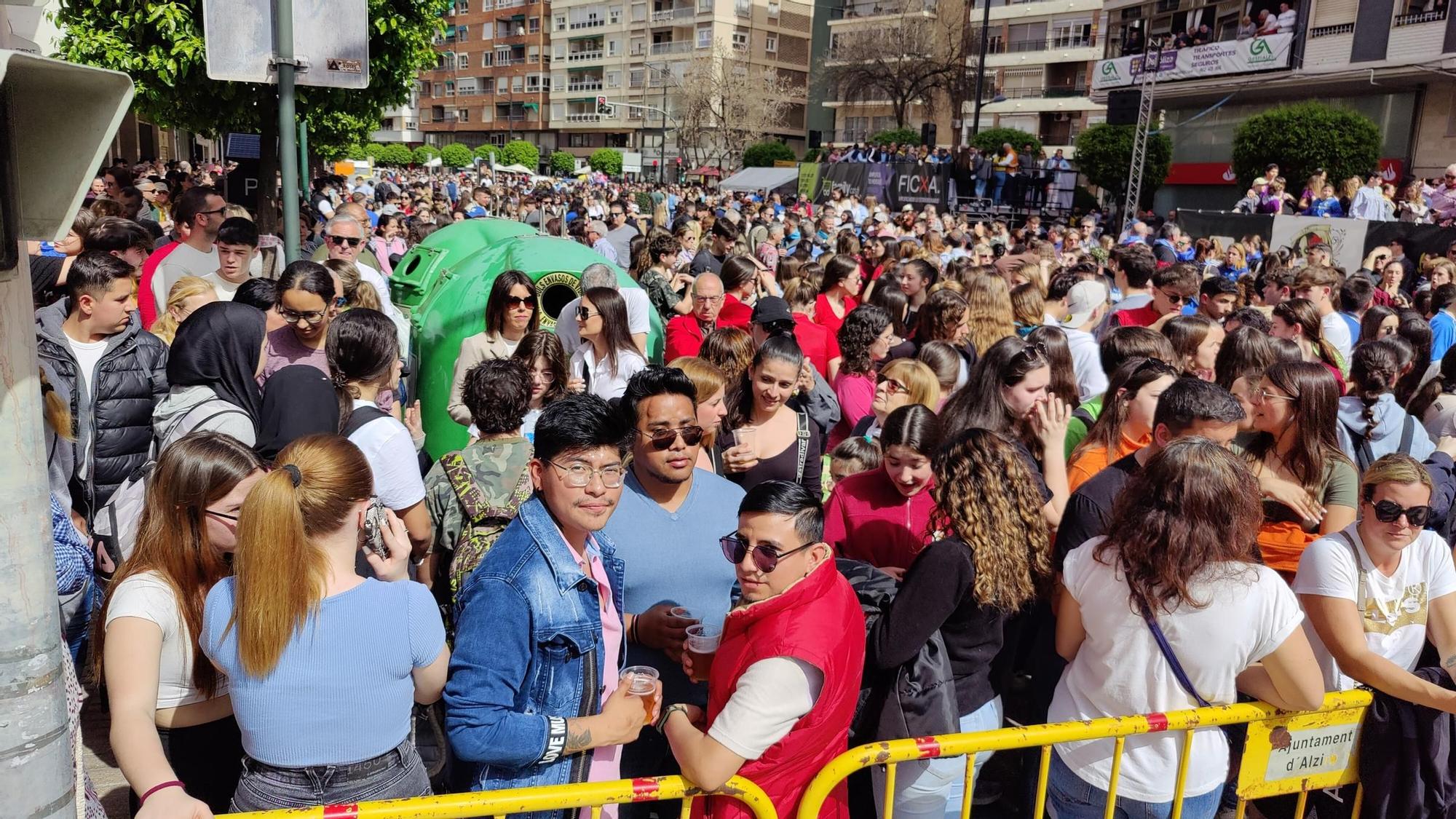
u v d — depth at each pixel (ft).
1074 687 8.65
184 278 15.62
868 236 51.44
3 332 3.76
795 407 15.46
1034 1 166.09
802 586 7.30
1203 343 16.52
